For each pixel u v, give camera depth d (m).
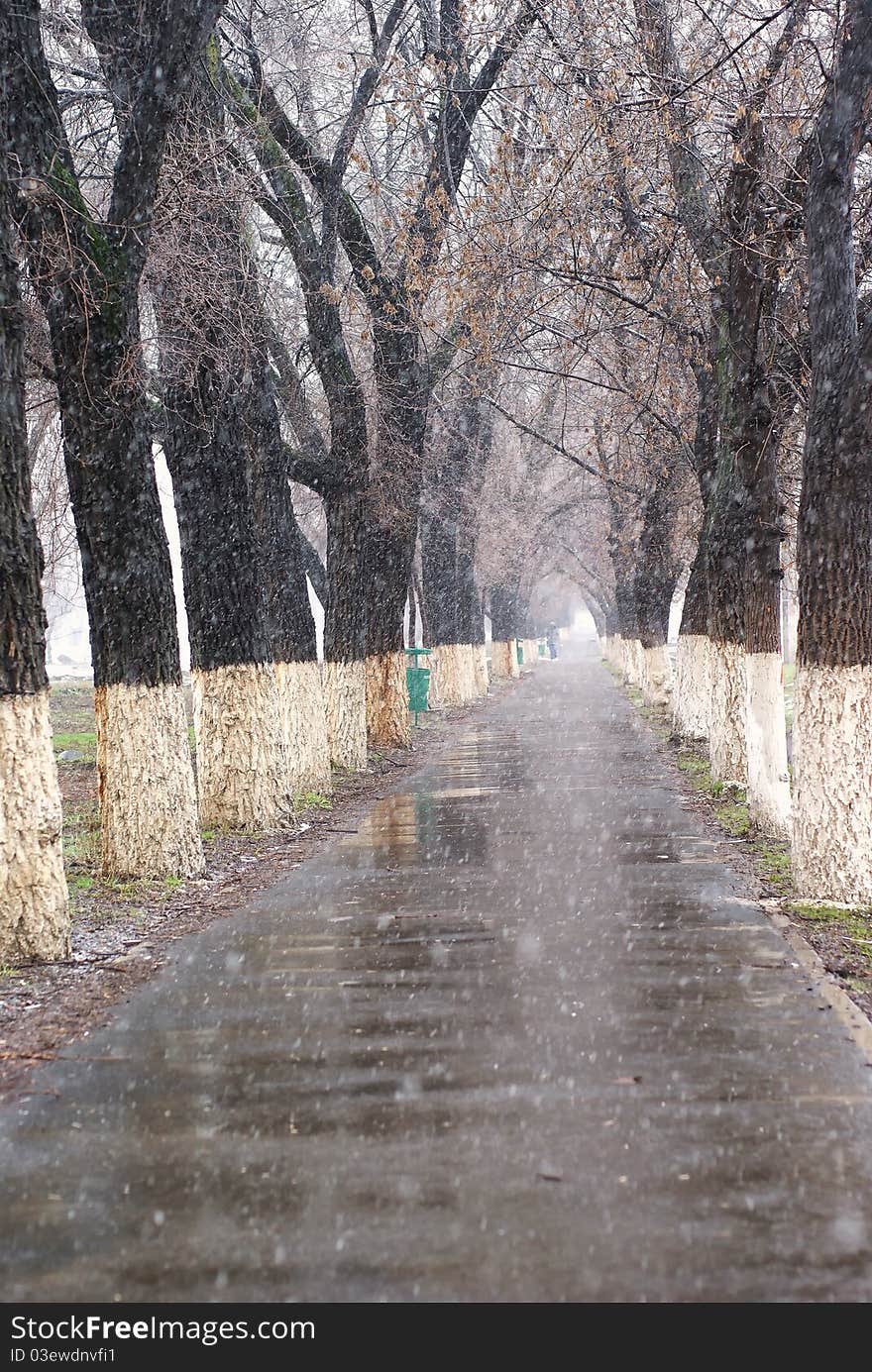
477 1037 7.99
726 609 21.81
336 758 27.50
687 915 11.84
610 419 30.69
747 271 16.88
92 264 13.55
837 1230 5.12
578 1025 8.20
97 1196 5.70
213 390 18.00
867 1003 8.73
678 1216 5.28
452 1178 5.75
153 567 14.62
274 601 23.28
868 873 12.21
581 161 18.52
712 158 18.86
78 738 34.12
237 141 18.25
